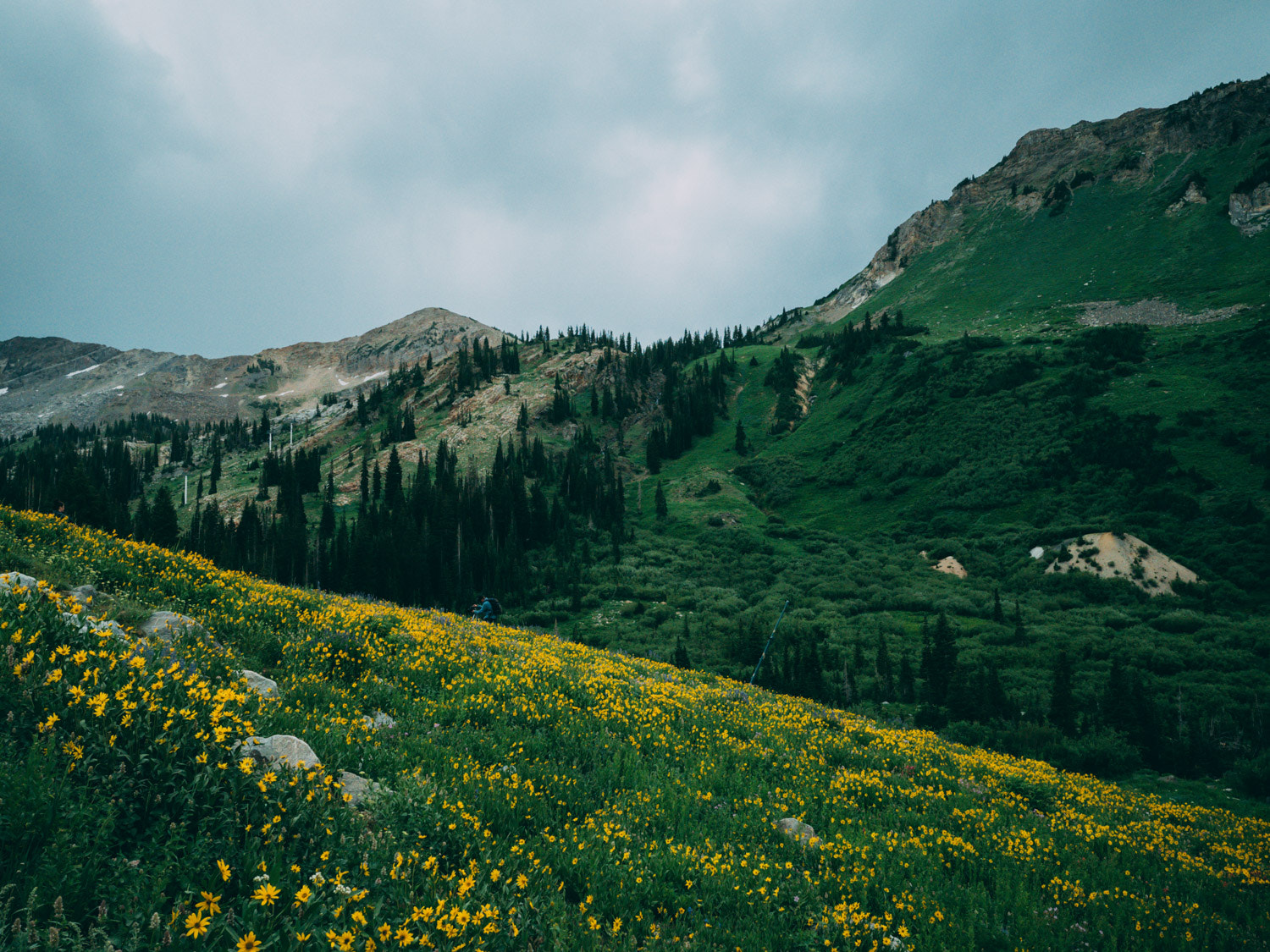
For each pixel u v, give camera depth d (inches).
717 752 457.7
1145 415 5088.6
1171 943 287.0
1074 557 3909.9
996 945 267.7
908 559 4451.3
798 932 237.3
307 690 358.9
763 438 7859.3
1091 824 469.1
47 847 139.9
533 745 372.5
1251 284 7524.6
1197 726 1843.0
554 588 4274.1
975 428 5841.5
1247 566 3540.8
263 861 157.8
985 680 2251.5
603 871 247.9
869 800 437.7
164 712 193.5
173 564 543.5
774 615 3523.6
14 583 273.9
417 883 184.5
